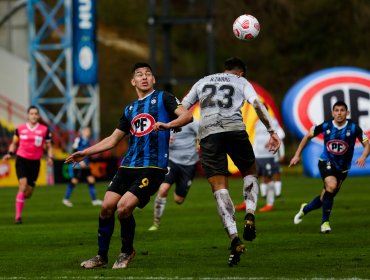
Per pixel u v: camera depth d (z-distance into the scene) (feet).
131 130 111.14
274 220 182.19
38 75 544.62
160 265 114.11
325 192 154.20
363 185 312.29
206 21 435.53
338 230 158.30
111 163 402.93
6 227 177.68
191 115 107.24
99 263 112.57
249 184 115.44
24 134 191.01
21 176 190.08
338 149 154.30
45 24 430.20
